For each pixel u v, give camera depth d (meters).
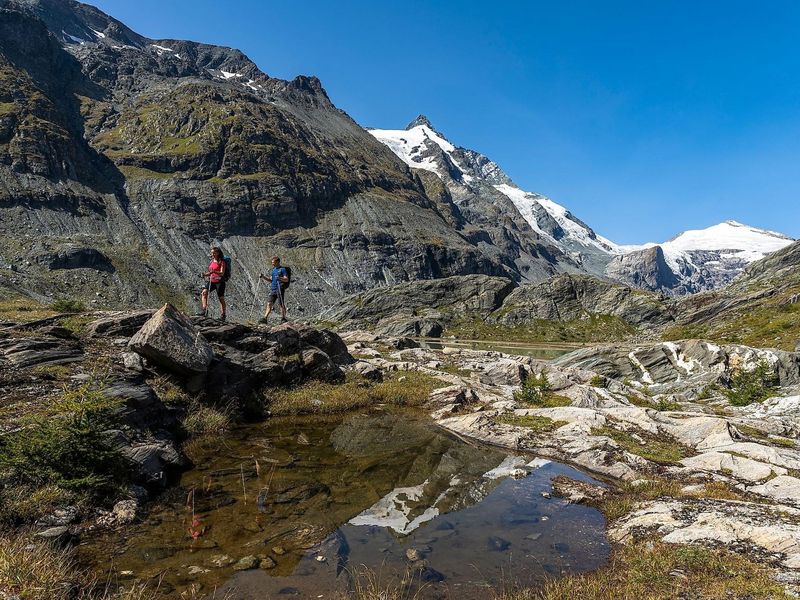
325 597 6.97
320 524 9.55
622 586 7.41
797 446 17.19
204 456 13.55
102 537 8.44
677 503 11.07
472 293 185.50
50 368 13.91
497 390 27.67
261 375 20.52
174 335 15.76
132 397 12.80
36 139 194.25
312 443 15.90
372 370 27.72
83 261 160.88
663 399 30.05
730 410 29.11
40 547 7.10
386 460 14.54
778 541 8.48
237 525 9.27
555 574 7.98
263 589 7.11
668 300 164.00
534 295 178.75
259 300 194.50
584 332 156.00
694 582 7.35
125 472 10.25
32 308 27.58
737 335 78.62
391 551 8.59
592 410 20.50
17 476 8.85
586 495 12.12
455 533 9.55
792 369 37.12
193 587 7.07
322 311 195.75
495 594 7.21
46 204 181.25
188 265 195.50
